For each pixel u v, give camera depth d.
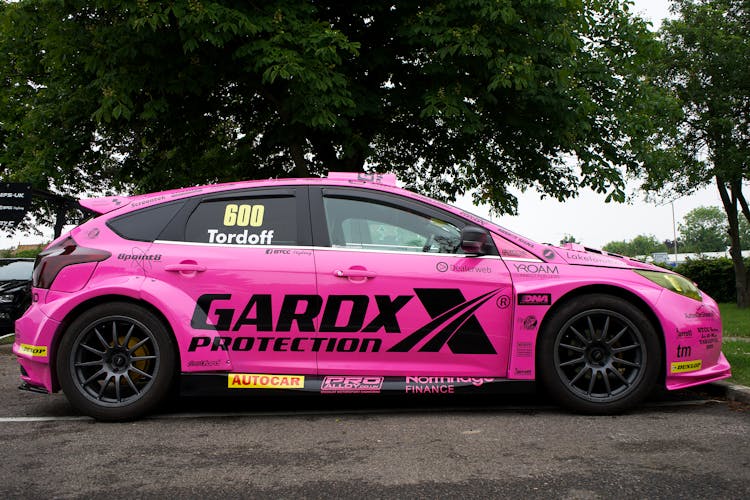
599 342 4.04
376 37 10.26
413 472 2.85
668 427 3.64
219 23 7.79
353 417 4.02
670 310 4.09
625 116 12.08
